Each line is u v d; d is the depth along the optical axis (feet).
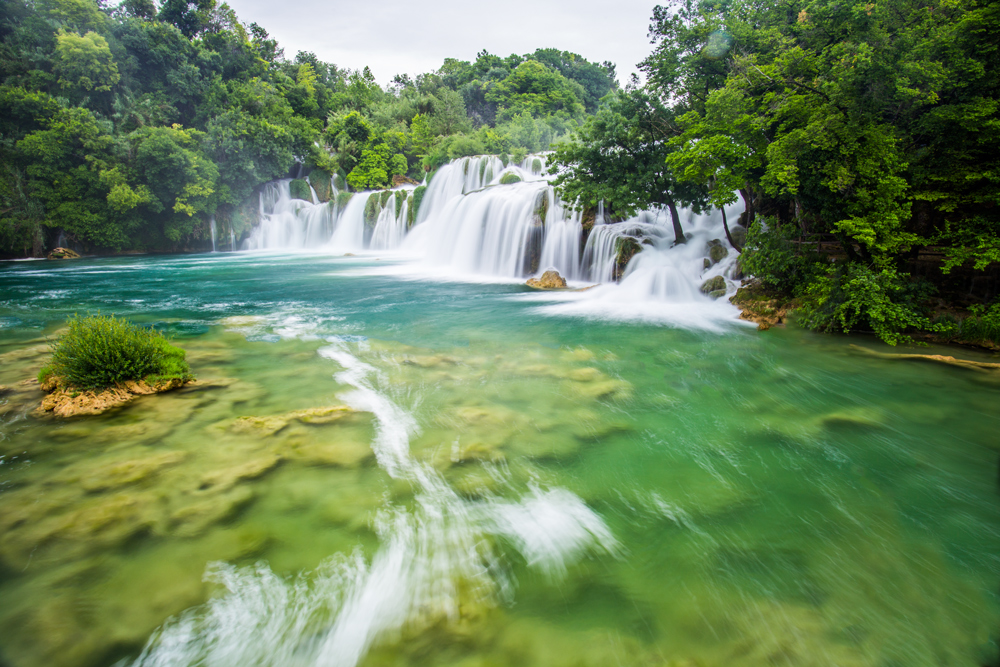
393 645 11.90
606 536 16.02
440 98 223.71
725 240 64.34
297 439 22.13
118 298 63.41
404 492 18.19
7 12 130.82
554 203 75.92
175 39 158.51
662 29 58.54
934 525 16.75
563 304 56.70
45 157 116.47
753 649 11.84
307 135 165.89
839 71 37.81
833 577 14.26
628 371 32.78
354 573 14.16
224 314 52.24
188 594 13.30
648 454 21.47
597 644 11.94
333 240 144.56
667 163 55.21
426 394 28.07
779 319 46.16
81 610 12.72
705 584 13.96
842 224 38.63
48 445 21.27
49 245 122.01
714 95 45.80
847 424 24.77
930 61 36.70
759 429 24.13
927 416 25.75
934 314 41.75
